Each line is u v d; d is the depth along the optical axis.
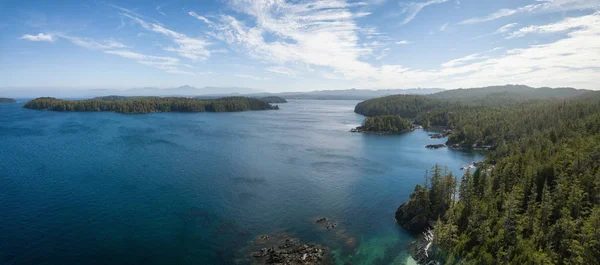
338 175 141.88
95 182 123.06
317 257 76.31
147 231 86.75
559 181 90.69
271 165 156.12
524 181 95.75
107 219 92.81
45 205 100.94
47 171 135.50
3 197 106.44
